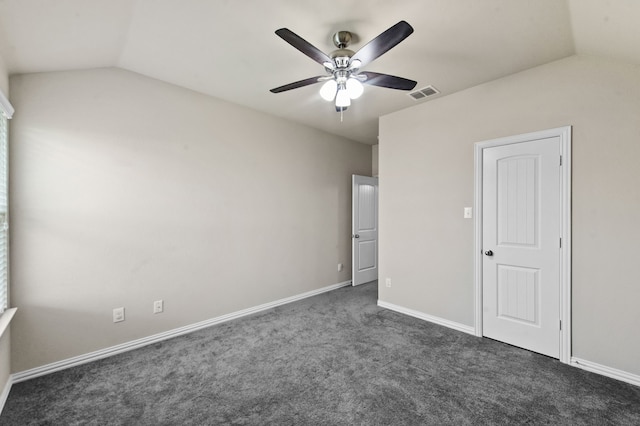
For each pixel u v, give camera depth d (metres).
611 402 1.83
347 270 4.79
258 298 3.54
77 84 2.34
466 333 2.88
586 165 2.21
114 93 2.51
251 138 3.48
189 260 2.95
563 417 1.71
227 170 3.26
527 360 2.35
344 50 1.86
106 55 2.28
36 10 1.60
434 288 3.17
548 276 2.40
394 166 3.56
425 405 1.82
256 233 3.53
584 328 2.22
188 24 1.92
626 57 2.00
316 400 1.87
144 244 2.66
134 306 2.60
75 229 2.32
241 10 1.77
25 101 2.14
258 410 1.78
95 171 2.41
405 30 1.48
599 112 2.16
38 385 2.04
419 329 2.98
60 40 1.91
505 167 2.65
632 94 2.03
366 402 1.85
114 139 2.51
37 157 2.18
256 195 3.53
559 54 2.25
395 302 3.54
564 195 2.30
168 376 2.15
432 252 3.18
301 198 4.06
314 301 3.94
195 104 3.00
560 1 1.64
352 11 1.76
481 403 1.83
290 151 3.91
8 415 1.74
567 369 2.21
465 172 2.91
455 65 2.42
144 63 2.46
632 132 2.03
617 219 2.09
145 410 1.78
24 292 2.12
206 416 1.73
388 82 2.03
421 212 3.28
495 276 2.72
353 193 4.68
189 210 2.95
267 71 2.58
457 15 1.78
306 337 2.80
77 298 2.33
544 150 2.42
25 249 2.12
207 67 2.52
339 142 4.64
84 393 1.95
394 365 2.28
